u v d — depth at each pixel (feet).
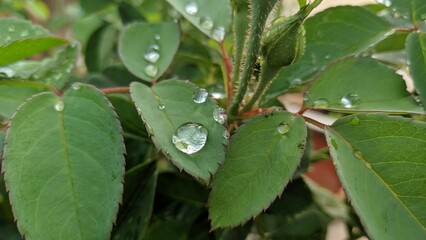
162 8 0.95
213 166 0.45
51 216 0.44
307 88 0.54
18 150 0.46
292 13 0.52
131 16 0.88
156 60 0.62
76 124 0.48
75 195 0.45
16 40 0.52
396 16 0.61
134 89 0.51
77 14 1.14
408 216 0.45
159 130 0.47
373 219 0.44
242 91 0.54
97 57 0.89
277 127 0.50
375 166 0.48
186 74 0.77
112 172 0.46
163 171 0.67
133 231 0.57
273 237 0.75
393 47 0.69
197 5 0.63
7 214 0.67
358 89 0.54
